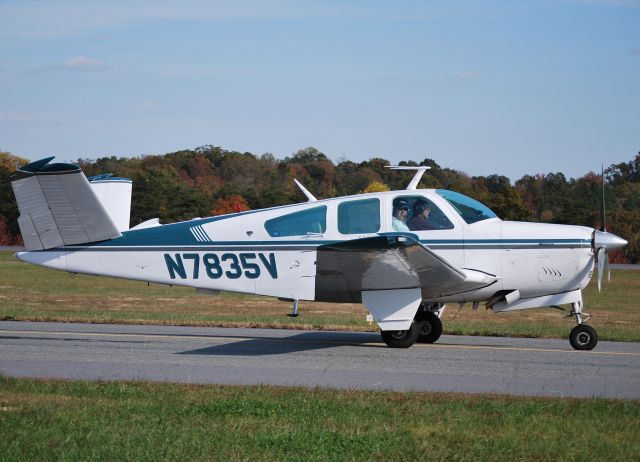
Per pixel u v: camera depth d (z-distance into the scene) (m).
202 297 47.50
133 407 13.27
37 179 22.16
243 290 21.78
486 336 24.78
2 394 14.27
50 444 11.12
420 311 22.14
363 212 21.17
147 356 19.20
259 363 18.30
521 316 37.38
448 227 21.09
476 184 130.50
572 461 10.68
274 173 155.12
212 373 16.91
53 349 20.16
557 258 20.84
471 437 11.70
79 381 15.49
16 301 42.09
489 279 20.64
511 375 16.84
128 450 10.88
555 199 120.44
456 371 17.31
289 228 21.50
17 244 109.25
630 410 13.23
